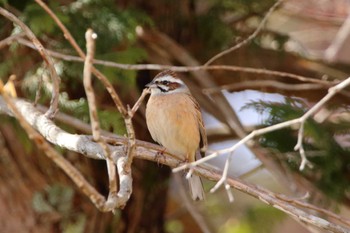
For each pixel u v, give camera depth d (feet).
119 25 37.60
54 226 42.45
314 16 47.75
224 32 42.50
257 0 42.42
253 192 26.43
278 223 50.67
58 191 42.09
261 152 37.96
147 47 41.29
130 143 22.48
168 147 33.99
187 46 44.09
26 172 41.73
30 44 32.60
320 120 43.73
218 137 46.78
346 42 55.16
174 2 42.70
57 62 37.50
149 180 43.37
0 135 41.01
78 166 41.11
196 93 42.01
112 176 20.33
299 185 41.14
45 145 18.48
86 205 42.45
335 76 45.44
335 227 25.58
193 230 50.39
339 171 41.27
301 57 45.21
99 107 39.73
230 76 44.80
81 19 38.04
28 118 28.66
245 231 48.83
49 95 37.01
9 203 42.01
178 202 51.34
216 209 49.57
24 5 39.47
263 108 39.40
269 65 44.50
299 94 45.62
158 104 33.45
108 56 36.81
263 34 43.57
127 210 43.45
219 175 26.96
